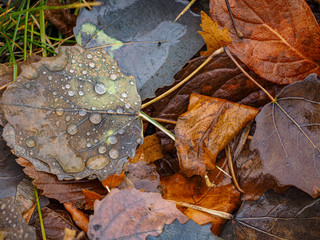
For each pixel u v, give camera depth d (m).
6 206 0.30
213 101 0.32
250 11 0.32
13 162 0.32
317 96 0.31
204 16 0.32
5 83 0.32
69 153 0.31
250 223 0.32
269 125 0.32
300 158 0.32
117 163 0.32
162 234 0.31
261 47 0.32
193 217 0.32
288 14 0.32
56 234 0.31
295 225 0.32
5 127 0.31
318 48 0.32
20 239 0.30
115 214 0.31
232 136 0.32
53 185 0.31
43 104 0.31
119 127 0.32
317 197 0.32
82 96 0.31
